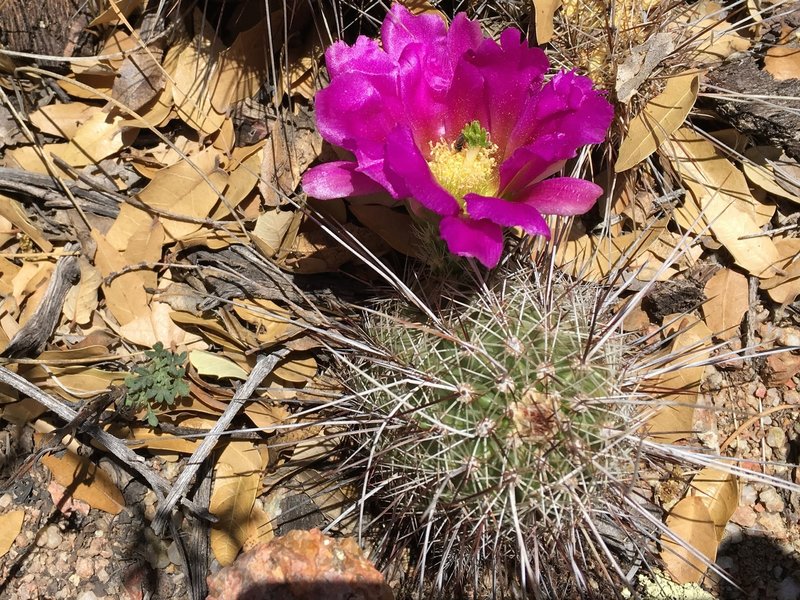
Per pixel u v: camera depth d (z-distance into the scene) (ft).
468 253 0.48
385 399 0.57
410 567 0.64
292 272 0.68
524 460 0.50
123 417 0.63
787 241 0.72
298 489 0.65
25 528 0.61
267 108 0.69
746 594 0.64
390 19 0.57
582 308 0.57
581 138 0.51
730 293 0.71
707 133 0.73
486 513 0.51
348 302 0.68
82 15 0.66
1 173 0.65
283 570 0.53
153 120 0.68
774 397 0.71
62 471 0.61
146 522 0.62
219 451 0.64
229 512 0.62
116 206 0.67
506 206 0.49
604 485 0.53
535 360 0.52
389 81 0.54
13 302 0.64
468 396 0.51
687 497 0.66
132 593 0.61
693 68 0.69
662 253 0.72
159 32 0.68
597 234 0.73
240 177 0.68
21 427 0.63
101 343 0.65
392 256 0.69
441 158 0.56
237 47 0.67
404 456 0.55
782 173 0.72
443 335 0.53
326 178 0.55
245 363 0.65
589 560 0.62
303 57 0.69
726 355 0.60
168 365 0.63
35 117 0.67
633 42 0.65
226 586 0.54
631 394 0.54
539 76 0.55
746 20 0.74
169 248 0.67
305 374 0.67
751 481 0.68
